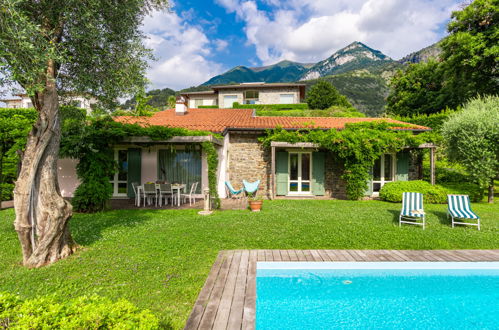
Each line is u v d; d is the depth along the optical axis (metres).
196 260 4.96
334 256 5.23
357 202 11.94
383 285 4.62
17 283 4.03
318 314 3.84
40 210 4.92
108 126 9.70
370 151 12.29
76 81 5.75
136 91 6.70
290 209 10.00
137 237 6.29
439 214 9.37
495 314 3.90
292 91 31.25
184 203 11.57
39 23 5.05
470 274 4.89
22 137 10.71
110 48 6.27
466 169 12.31
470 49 19.20
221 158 12.73
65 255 5.12
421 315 3.85
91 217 8.59
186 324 3.01
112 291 3.78
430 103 28.78
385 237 6.43
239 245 5.88
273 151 12.68
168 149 12.85
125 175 13.39
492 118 11.50
